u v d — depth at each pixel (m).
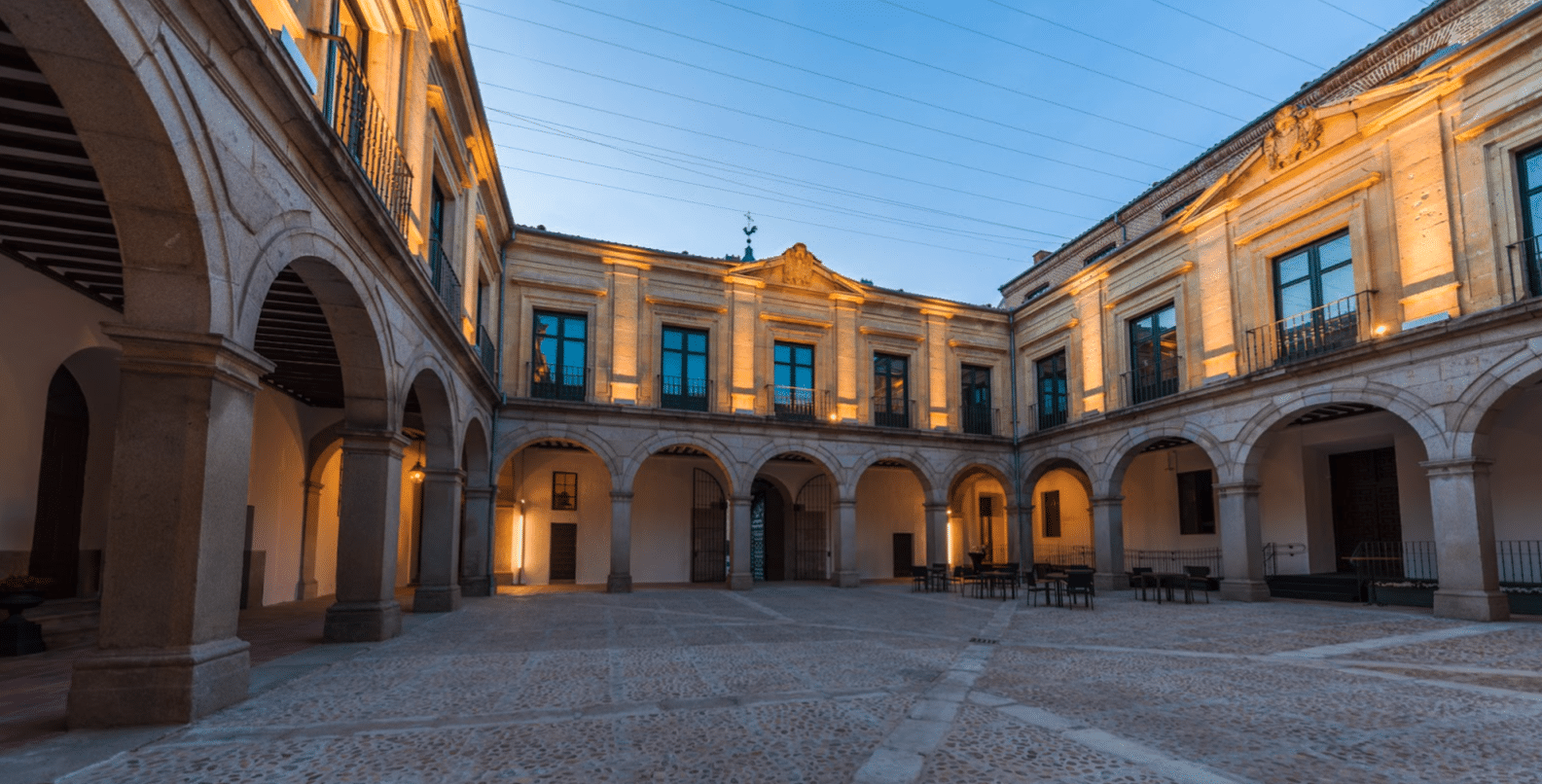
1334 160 14.30
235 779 4.20
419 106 10.66
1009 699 6.15
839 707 5.87
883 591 18.88
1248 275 16.09
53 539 10.25
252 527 13.59
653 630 10.73
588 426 18.61
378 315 8.34
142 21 4.14
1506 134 11.66
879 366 22.73
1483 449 11.69
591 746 4.83
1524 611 12.27
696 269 20.50
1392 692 6.48
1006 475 23.12
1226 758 4.60
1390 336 12.70
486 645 9.16
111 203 4.73
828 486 23.14
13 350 8.98
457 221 13.64
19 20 3.76
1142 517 22.64
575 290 19.22
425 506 13.09
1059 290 21.97
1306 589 16.06
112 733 4.90
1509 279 11.52
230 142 5.15
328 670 7.41
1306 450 18.14
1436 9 15.20
